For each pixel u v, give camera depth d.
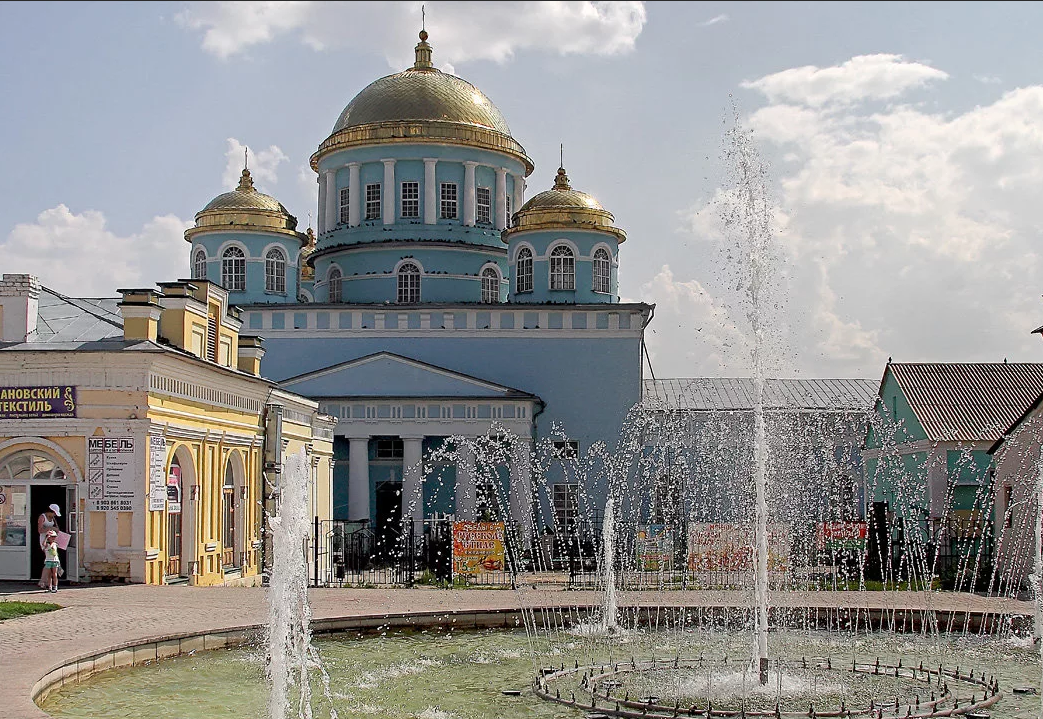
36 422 28.94
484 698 17.59
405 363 51.31
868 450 54.75
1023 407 45.69
